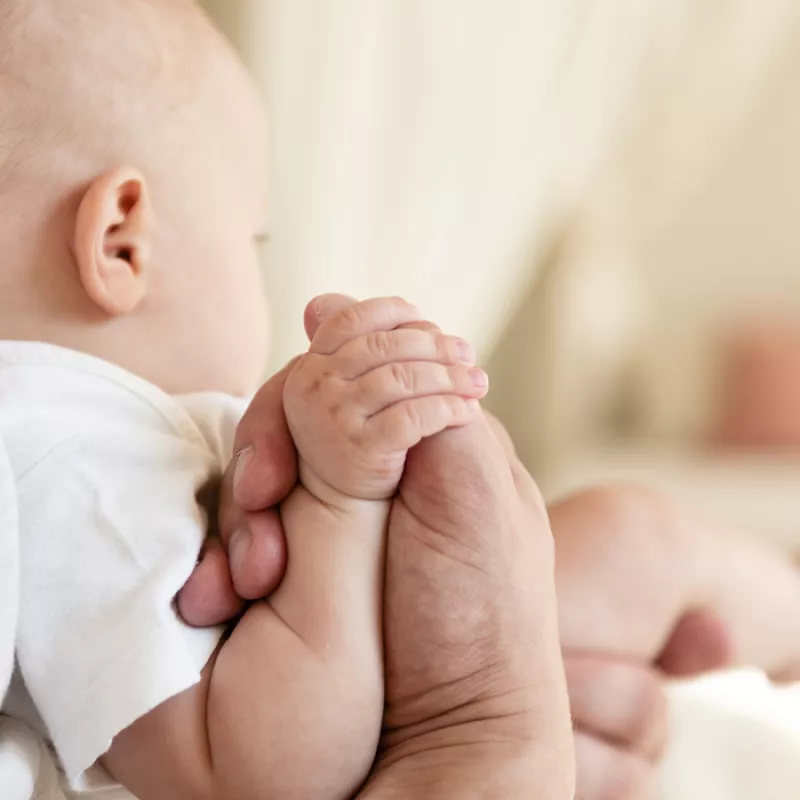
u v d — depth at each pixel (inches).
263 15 44.5
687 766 28.0
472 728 22.6
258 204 27.7
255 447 23.0
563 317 80.9
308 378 22.5
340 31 45.9
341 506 22.7
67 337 24.8
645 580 29.4
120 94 25.1
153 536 22.7
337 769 22.2
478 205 52.5
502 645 22.7
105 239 24.7
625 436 88.2
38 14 24.6
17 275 24.4
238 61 27.7
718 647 29.8
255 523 23.0
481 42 49.9
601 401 87.0
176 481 23.4
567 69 55.2
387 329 22.7
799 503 67.2
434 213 50.8
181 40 26.1
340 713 22.1
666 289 92.9
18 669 22.6
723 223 92.2
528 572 23.0
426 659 22.5
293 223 46.5
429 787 22.3
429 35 48.2
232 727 21.9
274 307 46.6
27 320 24.6
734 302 92.5
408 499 22.7
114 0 25.4
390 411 22.1
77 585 22.4
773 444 79.7
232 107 26.8
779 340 83.1
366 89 47.2
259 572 22.7
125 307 24.9
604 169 72.6
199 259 25.8
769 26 70.2
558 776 22.7
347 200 47.6
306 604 22.4
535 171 55.7
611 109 59.9
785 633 30.6
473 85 50.3
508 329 79.2
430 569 22.5
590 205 78.8
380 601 22.7
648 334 90.4
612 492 30.8
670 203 80.6
